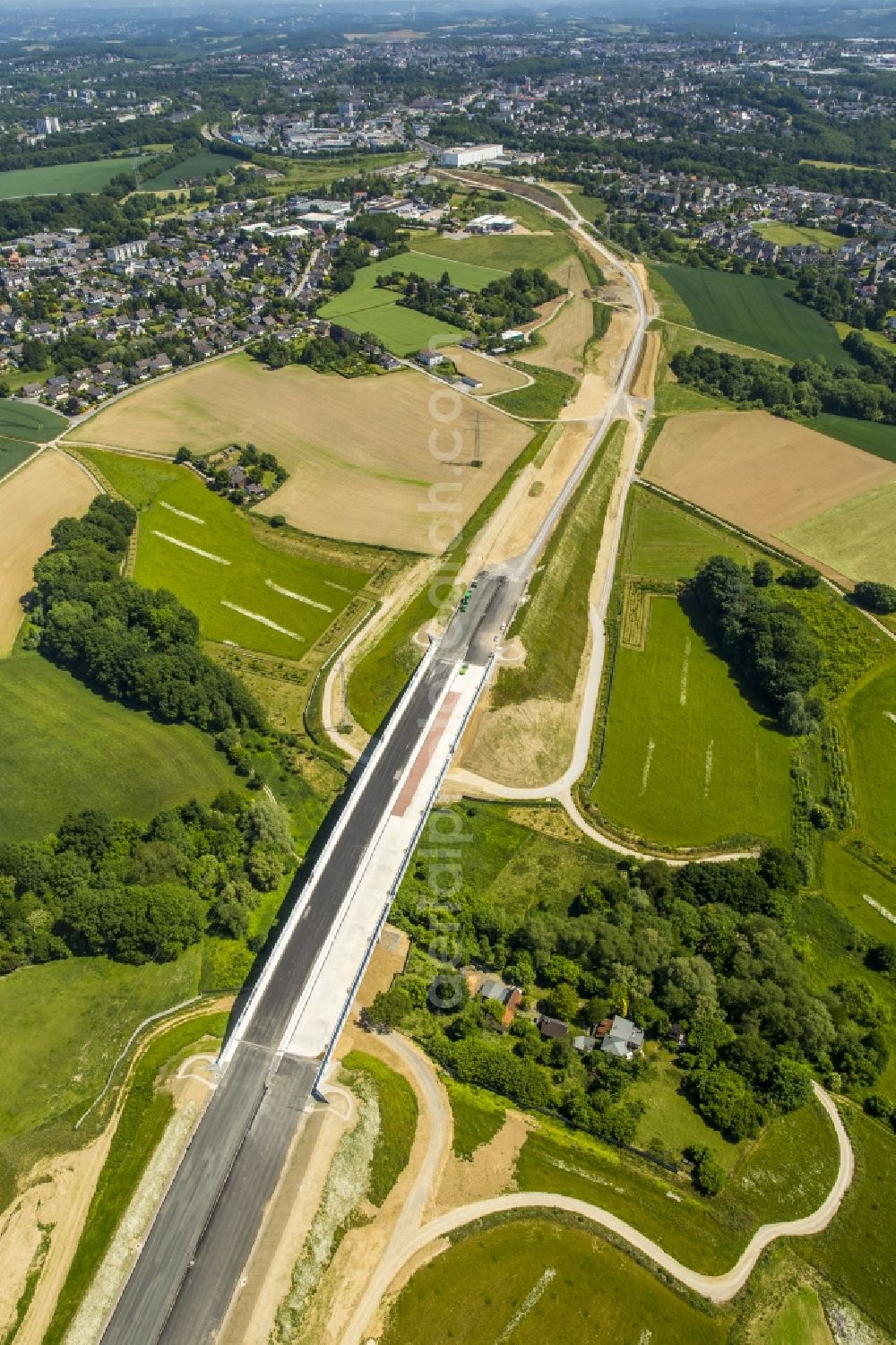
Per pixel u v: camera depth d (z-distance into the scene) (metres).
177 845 143.12
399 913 140.00
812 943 142.25
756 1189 109.44
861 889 151.88
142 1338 93.56
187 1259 99.25
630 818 161.00
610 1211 106.06
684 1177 110.06
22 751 164.75
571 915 143.38
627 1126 112.19
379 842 143.88
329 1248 100.69
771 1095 117.06
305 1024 120.38
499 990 128.88
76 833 142.12
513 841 155.12
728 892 142.75
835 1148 114.25
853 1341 97.62
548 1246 102.69
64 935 131.00
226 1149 108.06
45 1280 97.81
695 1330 97.06
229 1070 115.50
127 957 129.12
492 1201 106.12
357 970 126.38
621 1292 99.38
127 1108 113.06
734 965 131.00
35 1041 119.44
